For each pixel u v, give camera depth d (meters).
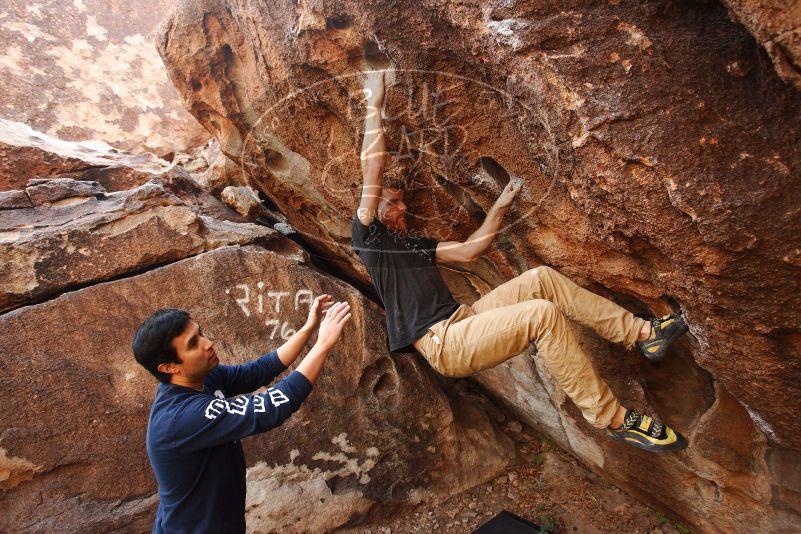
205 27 2.45
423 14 1.62
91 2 6.34
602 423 1.96
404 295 2.21
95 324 2.48
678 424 2.43
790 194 1.27
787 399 1.71
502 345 2.01
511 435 3.70
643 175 1.40
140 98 6.32
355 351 2.98
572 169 1.58
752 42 1.32
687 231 1.41
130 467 2.48
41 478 2.36
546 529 2.86
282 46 2.04
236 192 3.41
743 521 2.37
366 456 2.95
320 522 2.81
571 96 1.44
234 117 2.71
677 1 1.39
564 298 2.11
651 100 1.36
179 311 1.56
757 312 1.47
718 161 1.32
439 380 3.76
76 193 2.83
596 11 1.43
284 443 2.79
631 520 2.94
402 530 2.96
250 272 2.80
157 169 4.20
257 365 1.84
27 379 2.34
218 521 1.55
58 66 5.93
